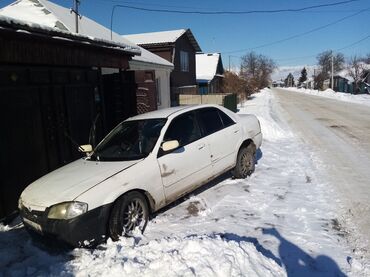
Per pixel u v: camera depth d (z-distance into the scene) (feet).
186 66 101.71
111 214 14.33
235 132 21.74
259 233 15.01
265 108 89.66
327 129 47.55
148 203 16.20
